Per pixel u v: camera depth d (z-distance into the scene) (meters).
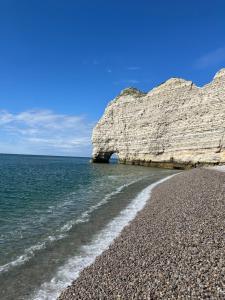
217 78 70.31
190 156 74.19
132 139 96.56
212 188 26.06
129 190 35.88
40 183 44.44
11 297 10.59
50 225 19.56
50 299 10.45
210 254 10.98
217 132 67.12
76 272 12.43
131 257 12.59
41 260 13.68
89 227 18.95
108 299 9.41
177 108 80.94
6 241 16.25
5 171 68.88
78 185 41.97
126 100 100.19
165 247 12.84
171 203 22.73
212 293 8.41
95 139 110.62
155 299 8.80
